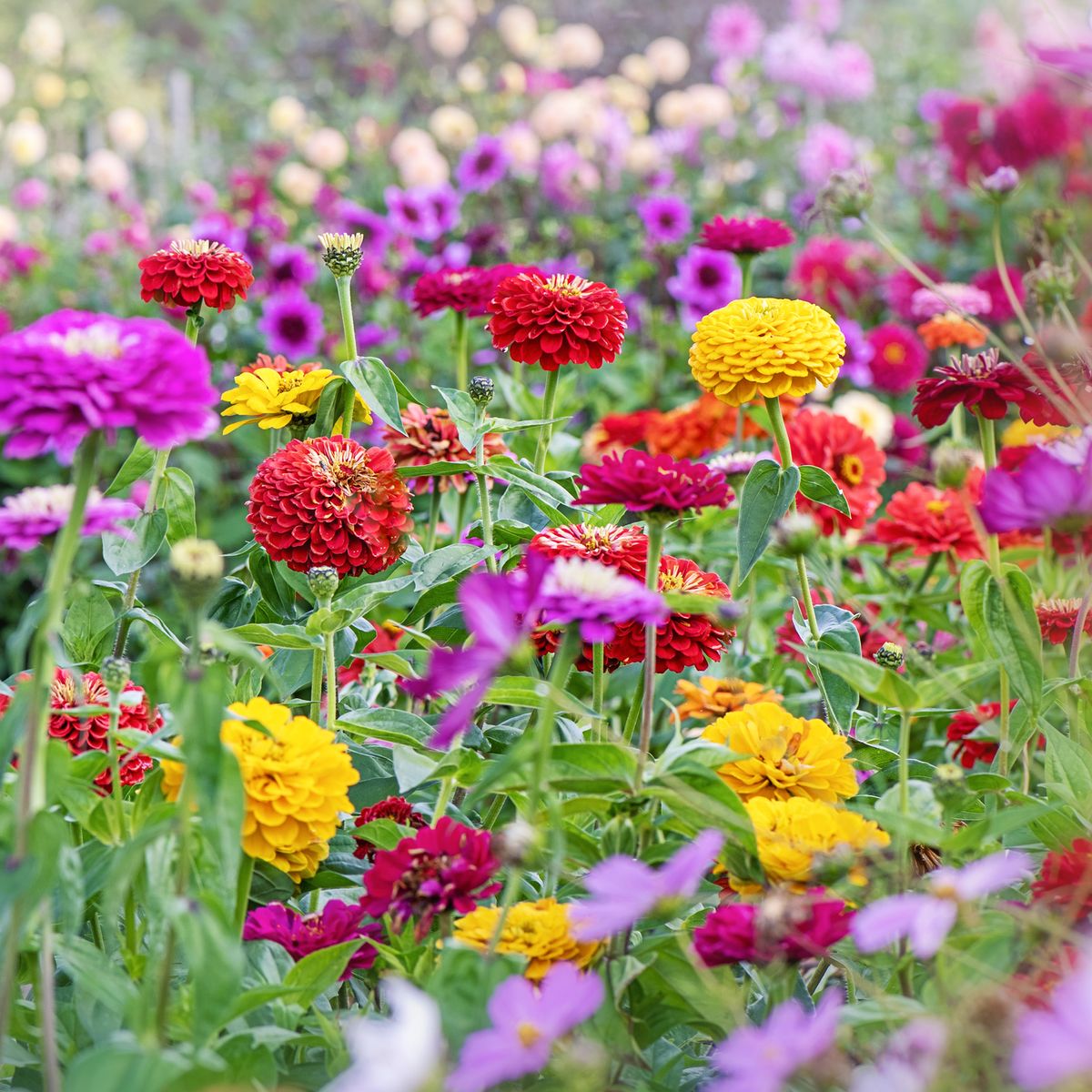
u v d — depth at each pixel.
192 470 3.68
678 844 2.11
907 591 2.75
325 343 3.88
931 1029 1.96
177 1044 2.08
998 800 2.25
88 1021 2.10
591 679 2.40
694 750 2.12
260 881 2.19
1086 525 2.09
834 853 2.09
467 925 2.11
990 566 2.22
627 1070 2.11
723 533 2.76
